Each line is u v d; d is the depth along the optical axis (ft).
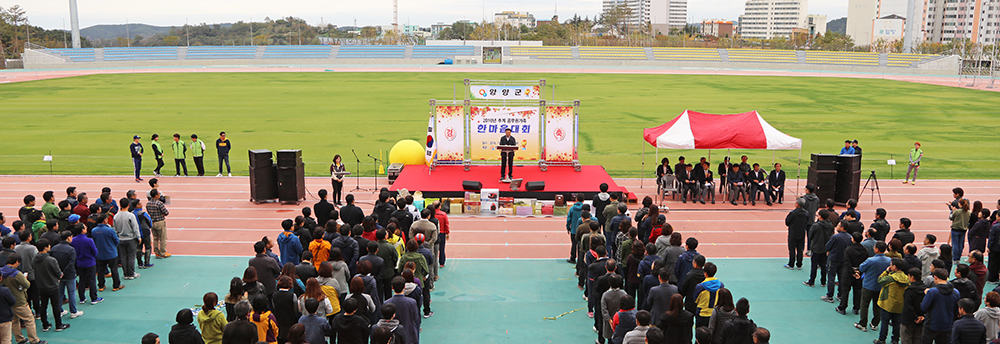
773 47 434.30
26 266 34.17
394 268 34.73
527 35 621.31
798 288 41.73
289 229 36.83
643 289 31.40
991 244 40.63
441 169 73.61
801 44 447.01
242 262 46.60
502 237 53.88
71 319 35.60
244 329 24.17
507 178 66.69
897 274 31.50
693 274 30.89
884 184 74.84
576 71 286.66
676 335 26.32
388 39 634.84
